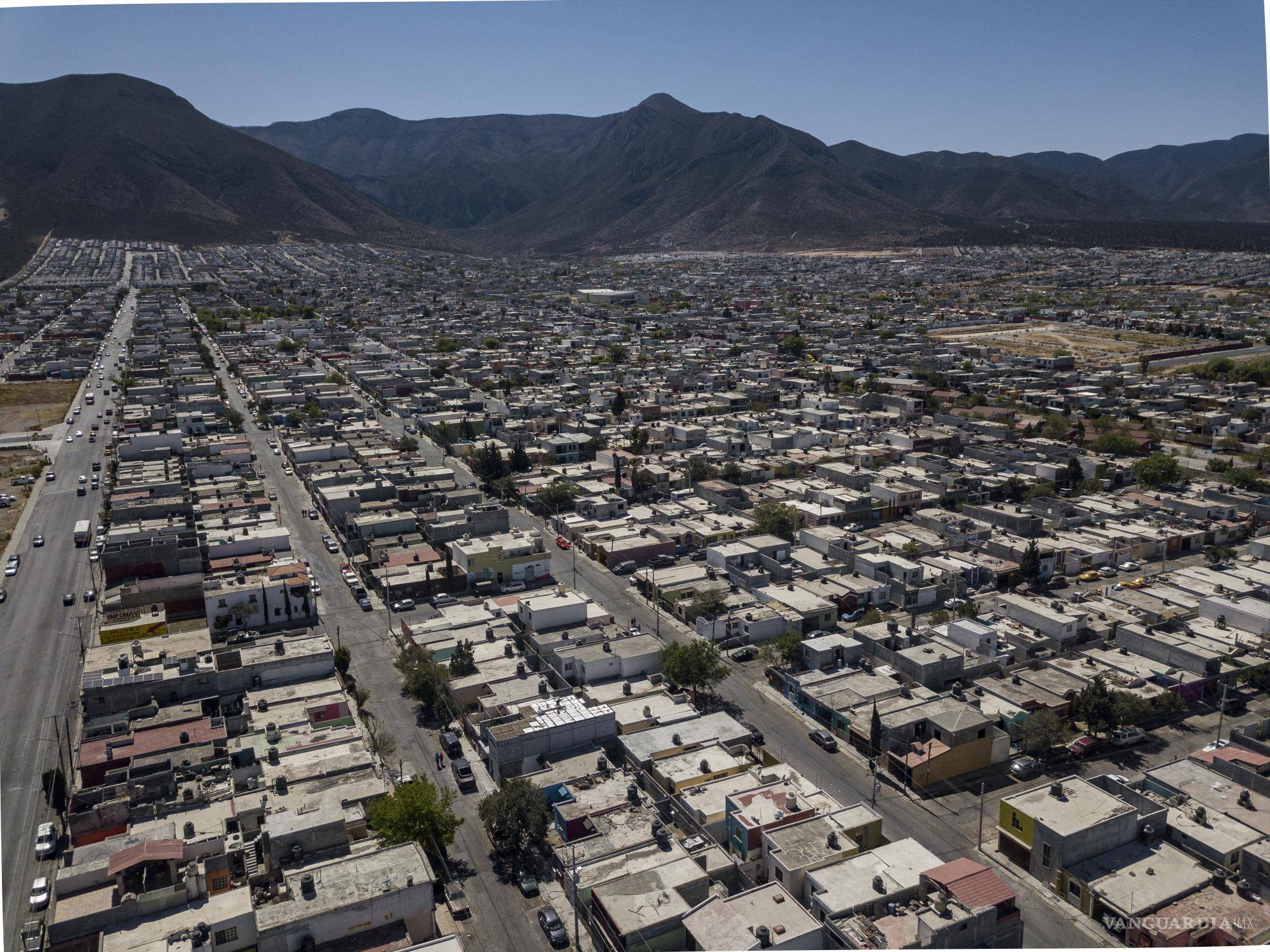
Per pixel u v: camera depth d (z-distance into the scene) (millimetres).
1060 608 149875
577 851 95562
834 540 182375
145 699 125562
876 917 85062
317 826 95062
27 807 110750
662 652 137750
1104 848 96375
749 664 146625
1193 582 164750
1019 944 84562
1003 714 121688
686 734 118500
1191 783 106188
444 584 171500
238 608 155250
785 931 81062
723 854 94688
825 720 127312
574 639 144250
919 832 104625
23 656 149000
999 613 156125
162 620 146750
